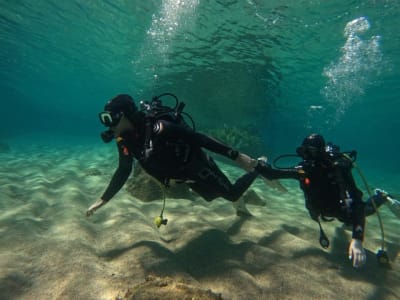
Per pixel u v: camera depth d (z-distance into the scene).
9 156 11.64
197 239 3.61
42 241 3.12
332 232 4.55
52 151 15.30
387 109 34.66
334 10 10.59
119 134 3.04
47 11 14.49
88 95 56.88
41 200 4.85
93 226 3.82
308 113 41.69
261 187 8.60
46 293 2.28
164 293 2.16
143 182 5.66
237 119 20.42
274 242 3.84
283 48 14.70
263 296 2.62
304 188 4.03
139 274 2.68
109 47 19.69
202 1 11.12
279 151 27.92
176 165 3.20
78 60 25.05
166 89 22.53
